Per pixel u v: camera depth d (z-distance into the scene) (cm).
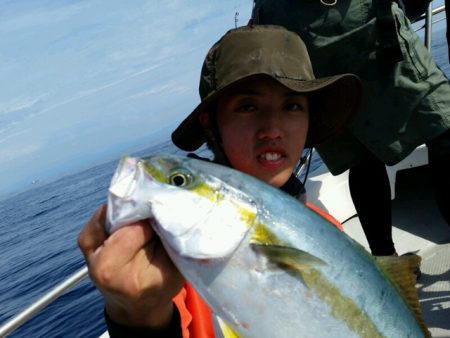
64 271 425
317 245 45
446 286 95
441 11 120
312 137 77
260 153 60
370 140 89
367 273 46
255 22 97
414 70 85
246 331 42
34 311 73
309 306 42
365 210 98
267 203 44
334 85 68
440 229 117
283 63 60
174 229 40
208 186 42
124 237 37
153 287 39
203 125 66
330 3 84
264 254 42
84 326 228
